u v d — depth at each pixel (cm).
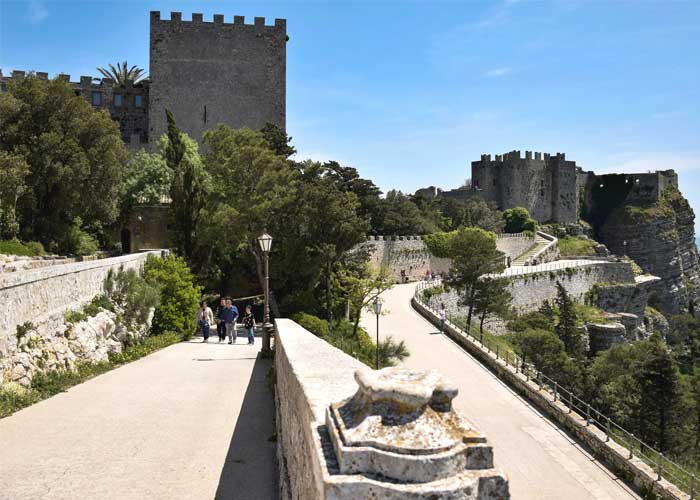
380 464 307
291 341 1042
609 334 6925
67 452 997
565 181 13100
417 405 323
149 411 1282
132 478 887
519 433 2284
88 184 3700
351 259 4350
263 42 6769
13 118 3525
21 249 3123
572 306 6606
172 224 3978
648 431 3631
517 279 6900
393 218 7744
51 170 3456
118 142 3825
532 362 4600
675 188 14338
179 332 2850
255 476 911
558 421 2423
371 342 3591
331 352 841
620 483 1884
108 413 1259
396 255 6750
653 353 3953
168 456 990
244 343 2814
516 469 1939
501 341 5016
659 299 12556
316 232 4056
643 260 13288
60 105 3659
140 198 4741
